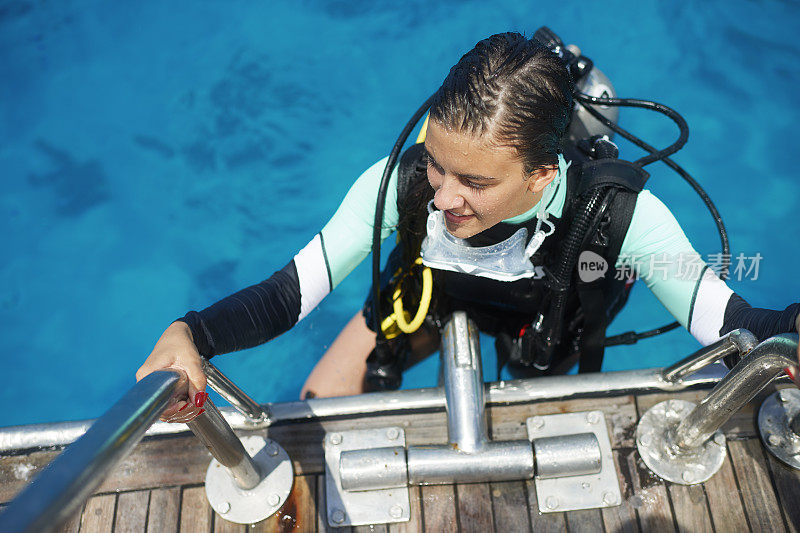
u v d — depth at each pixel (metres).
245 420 1.56
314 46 3.93
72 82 3.90
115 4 4.20
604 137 1.58
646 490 1.47
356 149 3.57
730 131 3.44
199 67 3.91
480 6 3.98
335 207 3.41
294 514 1.48
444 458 1.44
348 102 3.72
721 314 1.46
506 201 1.17
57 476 0.61
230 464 1.34
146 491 1.52
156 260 3.32
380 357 1.89
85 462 0.65
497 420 1.58
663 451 1.50
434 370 2.96
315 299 1.58
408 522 1.46
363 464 1.45
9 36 4.09
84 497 0.63
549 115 1.08
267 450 1.53
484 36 3.86
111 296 3.24
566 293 1.50
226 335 1.33
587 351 1.68
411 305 1.75
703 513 1.45
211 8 4.15
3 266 3.30
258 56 3.93
